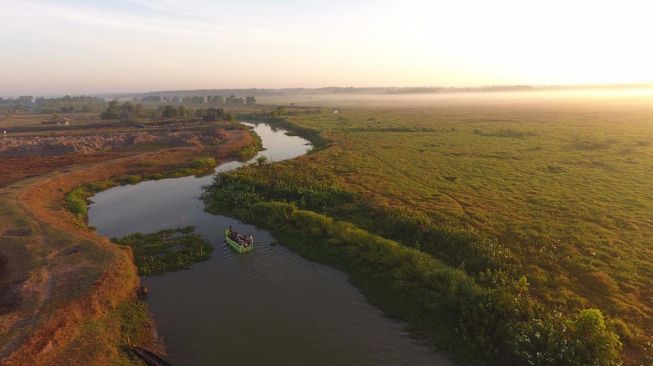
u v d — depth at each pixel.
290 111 197.25
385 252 29.72
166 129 116.31
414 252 28.94
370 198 43.00
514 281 24.78
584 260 27.55
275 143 101.25
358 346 21.05
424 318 22.91
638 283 24.42
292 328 22.64
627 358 18.20
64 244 30.72
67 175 56.03
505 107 197.38
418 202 41.69
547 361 17.41
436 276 25.38
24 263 27.52
